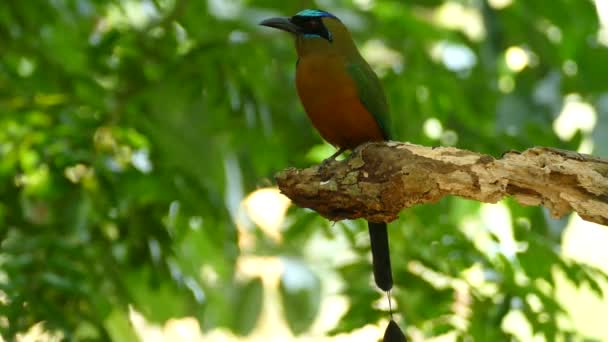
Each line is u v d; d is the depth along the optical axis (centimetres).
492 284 1128
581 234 1773
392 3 1535
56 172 1188
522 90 1466
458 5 1633
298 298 1453
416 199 726
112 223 1205
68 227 1197
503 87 1577
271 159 1374
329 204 751
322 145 1397
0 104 1266
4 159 1228
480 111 1422
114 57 1362
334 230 1232
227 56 1322
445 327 1064
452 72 1397
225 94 1320
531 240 1090
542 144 1315
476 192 708
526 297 1087
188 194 1223
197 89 1327
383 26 1544
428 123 1428
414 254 1144
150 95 1332
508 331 1090
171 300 1327
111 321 1345
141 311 1263
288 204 1220
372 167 729
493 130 1422
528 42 1456
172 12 1397
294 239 1279
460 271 1133
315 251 1517
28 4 1334
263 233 1499
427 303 1079
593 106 1472
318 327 1585
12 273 1059
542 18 1471
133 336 1359
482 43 1455
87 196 1206
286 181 756
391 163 722
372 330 1168
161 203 1209
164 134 1397
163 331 1354
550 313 1091
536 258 1084
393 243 1191
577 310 1700
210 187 1282
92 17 1527
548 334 1074
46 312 1049
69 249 1104
